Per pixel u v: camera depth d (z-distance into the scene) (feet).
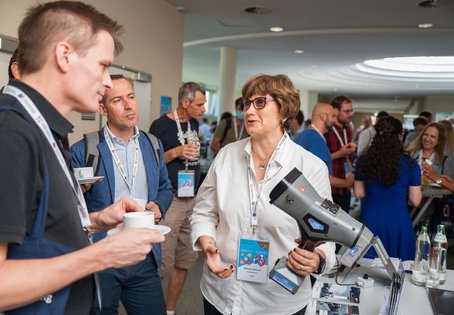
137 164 5.76
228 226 4.44
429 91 43.80
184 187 8.30
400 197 7.99
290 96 4.24
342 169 12.35
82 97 2.61
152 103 13.04
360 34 18.15
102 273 5.11
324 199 3.62
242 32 19.19
